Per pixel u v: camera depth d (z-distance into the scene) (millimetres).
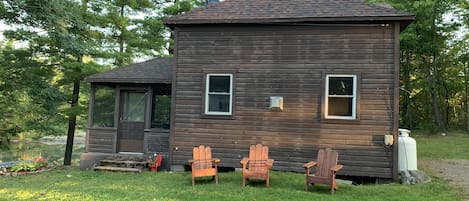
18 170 10016
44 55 15289
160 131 10875
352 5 9508
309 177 7254
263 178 7609
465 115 31375
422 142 18734
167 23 10094
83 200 6434
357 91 8945
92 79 11078
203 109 9984
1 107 16078
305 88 9352
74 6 14562
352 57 9078
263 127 9578
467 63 28516
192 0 20422
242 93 9773
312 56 9359
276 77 9570
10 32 14062
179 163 10109
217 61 9984
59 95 15398
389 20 8719
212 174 7996
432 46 24016
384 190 7367
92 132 11188
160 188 7539
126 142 11227
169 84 11023
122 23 17031
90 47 15102
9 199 6523
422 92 28609
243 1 10727
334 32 9250
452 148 16141
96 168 10219
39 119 16516
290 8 9852
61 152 22938
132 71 11727
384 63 8852
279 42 9617
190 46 10195
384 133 8750
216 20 9734
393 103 8719
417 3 22359
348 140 8969
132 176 9203
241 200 6352
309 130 9258
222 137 9836
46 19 13484
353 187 7676
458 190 7387
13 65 14664
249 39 9820
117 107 11227
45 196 6781
